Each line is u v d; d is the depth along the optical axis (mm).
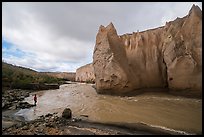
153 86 28188
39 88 36188
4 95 22609
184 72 22938
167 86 27203
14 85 31641
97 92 29812
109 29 31609
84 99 23500
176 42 24656
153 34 31188
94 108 17438
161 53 28750
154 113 14859
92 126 11875
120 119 13406
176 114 14477
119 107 17531
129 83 27047
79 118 13930
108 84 27891
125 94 26672
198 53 22484
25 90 32688
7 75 33469
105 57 28875
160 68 28438
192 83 22219
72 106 18766
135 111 15703
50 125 11828
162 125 11820
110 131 10758
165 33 28875
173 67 23969
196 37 23094
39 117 14562
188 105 17656
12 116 14875
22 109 17469
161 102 19406
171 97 22609
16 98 22344
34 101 20797
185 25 25031
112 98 23688
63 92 32562
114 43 30562
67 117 14031
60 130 10844
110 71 27578
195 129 11008
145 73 29094
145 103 19125
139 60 30297
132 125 11922
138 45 31469
